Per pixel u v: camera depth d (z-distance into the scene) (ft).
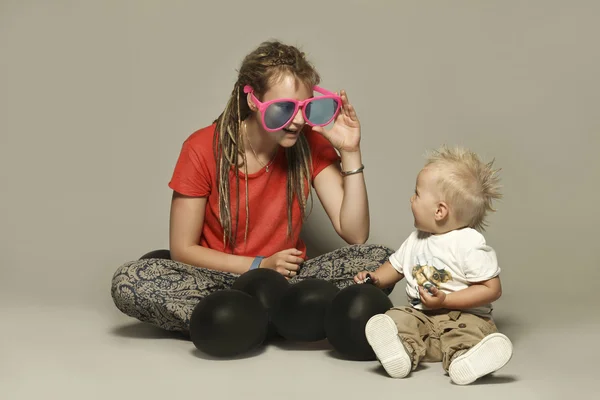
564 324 13.24
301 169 13.64
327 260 13.30
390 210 17.95
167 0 18.52
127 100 18.75
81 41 18.90
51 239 18.86
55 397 9.66
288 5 18.31
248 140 13.35
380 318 10.19
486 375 10.44
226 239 13.60
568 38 18.43
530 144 18.45
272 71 12.48
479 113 18.40
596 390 9.77
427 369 10.80
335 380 10.26
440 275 11.16
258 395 9.65
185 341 12.44
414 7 18.31
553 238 17.79
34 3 19.08
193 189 13.17
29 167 19.16
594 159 18.42
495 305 14.53
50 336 12.70
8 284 16.47
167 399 9.54
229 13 18.35
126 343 12.28
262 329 11.40
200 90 18.43
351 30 18.31
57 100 19.04
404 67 18.31
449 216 11.23
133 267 12.37
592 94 18.45
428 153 11.77
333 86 18.31
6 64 19.12
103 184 18.88
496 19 18.40
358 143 13.23
